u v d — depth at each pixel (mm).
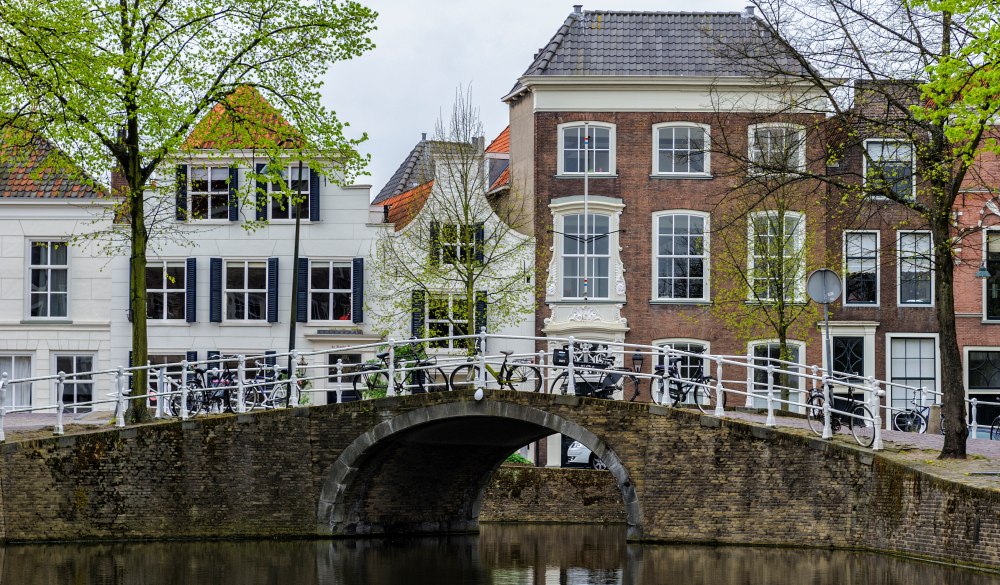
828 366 26906
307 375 40531
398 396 30125
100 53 28766
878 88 25422
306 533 30562
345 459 30469
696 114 40656
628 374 28828
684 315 40625
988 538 21734
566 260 40844
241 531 30062
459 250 38250
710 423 27703
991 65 21469
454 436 32312
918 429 31562
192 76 30344
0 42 24562
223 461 29984
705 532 27594
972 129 21594
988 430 38406
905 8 25141
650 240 40750
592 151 40875
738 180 33062
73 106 28422
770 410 27578
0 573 24516
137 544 28781
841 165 40000
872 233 40781
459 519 35250
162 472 29453
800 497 26609
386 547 30094
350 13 31000
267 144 31375
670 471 28016
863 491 25578
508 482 37000
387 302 40625
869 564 23922
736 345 40500
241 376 30391
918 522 23672
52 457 28516
